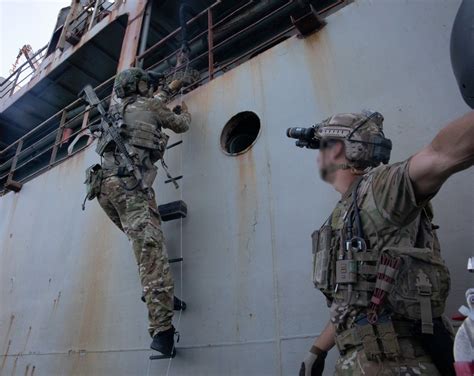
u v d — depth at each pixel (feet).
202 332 8.34
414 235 3.80
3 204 17.16
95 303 10.85
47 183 15.29
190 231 9.63
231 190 9.35
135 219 8.32
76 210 13.25
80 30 22.98
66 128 26.25
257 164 9.16
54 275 12.67
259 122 10.21
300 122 8.79
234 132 10.68
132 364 9.20
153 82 10.81
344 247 3.91
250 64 10.56
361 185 4.09
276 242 8.09
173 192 10.54
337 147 4.53
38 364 11.54
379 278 3.50
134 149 8.95
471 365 2.90
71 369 10.49
